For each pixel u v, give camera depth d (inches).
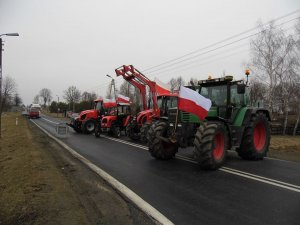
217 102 333.1
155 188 212.1
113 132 636.1
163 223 150.3
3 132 732.0
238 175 252.2
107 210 167.6
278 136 880.9
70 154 374.9
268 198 189.8
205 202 181.9
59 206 170.6
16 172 258.7
